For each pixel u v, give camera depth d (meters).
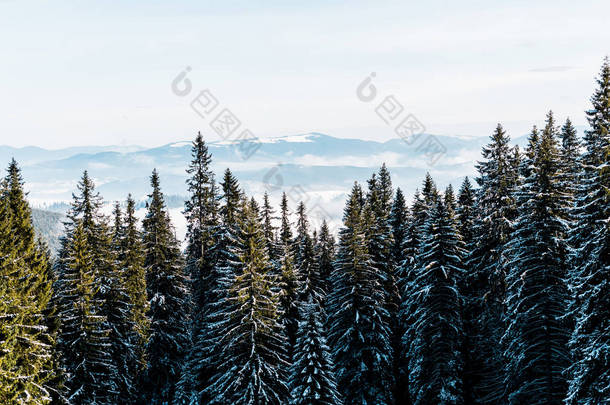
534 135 33.34
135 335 37.50
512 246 28.64
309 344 26.64
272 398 28.27
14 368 24.33
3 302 24.17
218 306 34.88
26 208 38.47
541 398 26.55
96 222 36.28
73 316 30.41
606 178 21.27
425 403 33.66
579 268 22.36
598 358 20.72
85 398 30.39
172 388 39.09
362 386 33.91
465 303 35.28
